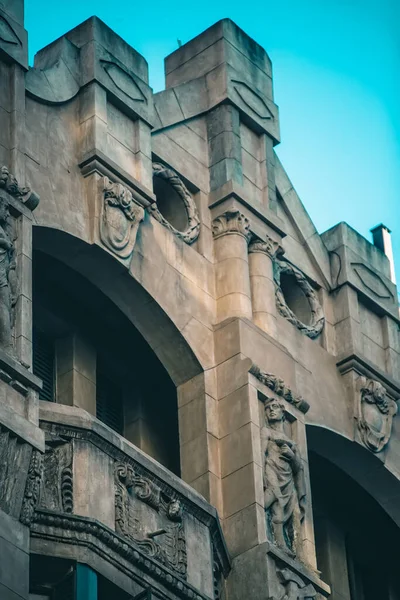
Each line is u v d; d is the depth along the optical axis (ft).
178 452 125.59
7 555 99.60
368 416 133.80
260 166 133.39
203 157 130.93
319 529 135.64
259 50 137.39
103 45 123.65
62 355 121.70
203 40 135.23
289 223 136.26
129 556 106.83
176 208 127.95
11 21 117.39
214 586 113.50
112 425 123.95
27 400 105.09
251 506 117.60
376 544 139.03
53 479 106.73
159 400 125.90
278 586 115.55
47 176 117.08
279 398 123.54
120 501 108.47
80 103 121.70
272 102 136.26
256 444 119.96
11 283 108.27
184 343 122.42
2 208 109.29
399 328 140.97
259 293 127.95
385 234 146.30
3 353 104.53
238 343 123.24
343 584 134.51
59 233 116.16
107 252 118.21
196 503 113.50
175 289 123.34
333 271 138.00
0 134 113.80
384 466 134.21
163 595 108.17
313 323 134.21
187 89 131.75
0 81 115.44
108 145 121.08
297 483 121.29
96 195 118.73
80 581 103.96
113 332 124.88
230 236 127.95
